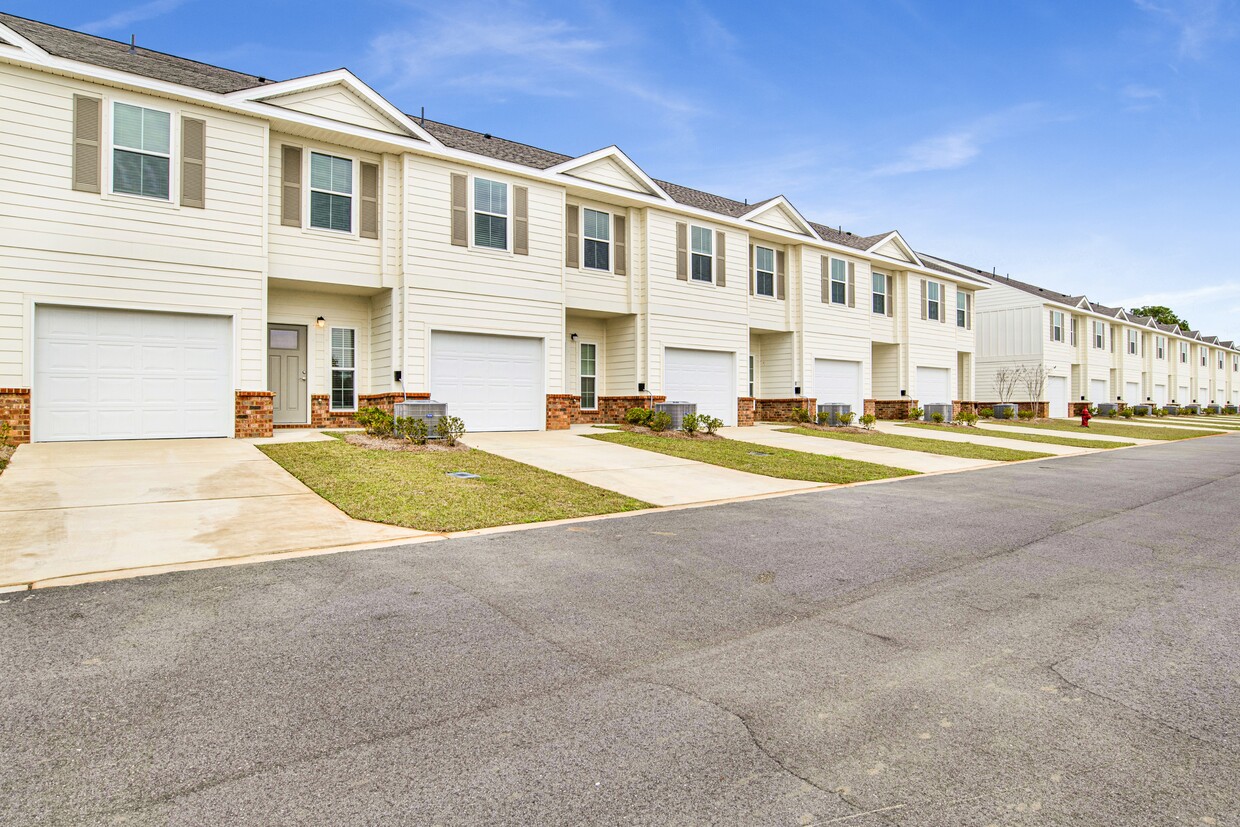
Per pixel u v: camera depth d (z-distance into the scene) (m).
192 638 3.86
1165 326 49.22
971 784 2.55
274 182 13.34
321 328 14.89
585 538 6.59
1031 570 5.69
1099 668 3.66
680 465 11.89
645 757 2.71
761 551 6.21
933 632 4.20
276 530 6.48
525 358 16.11
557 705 3.15
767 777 2.58
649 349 18.28
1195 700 3.27
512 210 15.76
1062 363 35.47
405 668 3.52
